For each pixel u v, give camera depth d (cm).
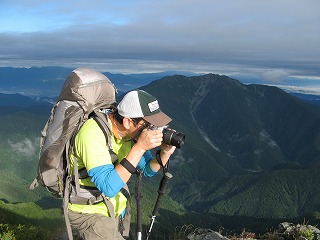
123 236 197
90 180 173
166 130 168
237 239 390
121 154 182
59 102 172
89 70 176
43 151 169
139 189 193
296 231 378
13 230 359
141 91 172
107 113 177
